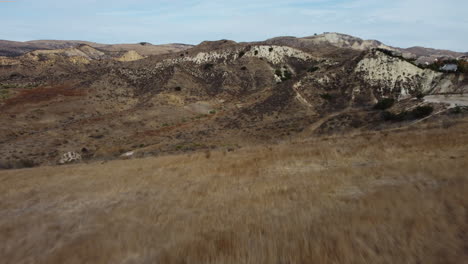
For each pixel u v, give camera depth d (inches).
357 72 3484.3
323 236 137.8
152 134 2696.9
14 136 2738.7
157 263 135.2
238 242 142.9
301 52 6491.1
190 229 177.2
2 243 191.5
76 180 509.0
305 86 3484.3
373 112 2322.8
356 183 251.1
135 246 156.3
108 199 329.7
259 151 585.6
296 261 119.6
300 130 2063.2
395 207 167.6
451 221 140.4
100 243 165.5
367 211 166.6
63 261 152.9
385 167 292.5
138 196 327.6
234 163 469.4
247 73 5502.0
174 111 3629.4
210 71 5625.0
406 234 132.7
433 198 173.0
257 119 2842.0
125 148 2230.6
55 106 3595.0
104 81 4771.2
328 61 6254.9
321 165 372.8
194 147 1747.0
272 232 153.0
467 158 282.2
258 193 261.6
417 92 3161.9
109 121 3166.8
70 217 253.3
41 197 381.7
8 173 804.0
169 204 261.6
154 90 4626.0
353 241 129.3
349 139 577.0
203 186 332.2
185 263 131.0
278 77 5339.6
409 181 232.1
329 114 2669.8
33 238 197.3
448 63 4175.7
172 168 512.1
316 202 206.8
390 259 114.1
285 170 369.1
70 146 2410.2
